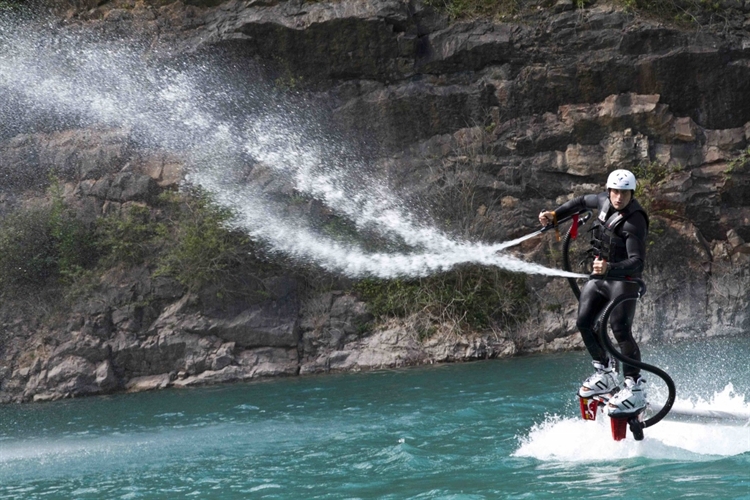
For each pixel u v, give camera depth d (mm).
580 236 40125
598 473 15117
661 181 40562
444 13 42156
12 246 38469
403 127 41688
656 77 40750
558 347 38031
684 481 14023
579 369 31188
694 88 41031
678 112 41406
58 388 35188
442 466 16828
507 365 33875
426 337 37688
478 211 40906
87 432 25672
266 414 26344
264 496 15555
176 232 38688
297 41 41125
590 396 17125
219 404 29359
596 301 16781
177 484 17062
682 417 18281
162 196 38906
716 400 20844
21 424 28469
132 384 35938
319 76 41906
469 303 38625
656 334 38688
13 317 37656
